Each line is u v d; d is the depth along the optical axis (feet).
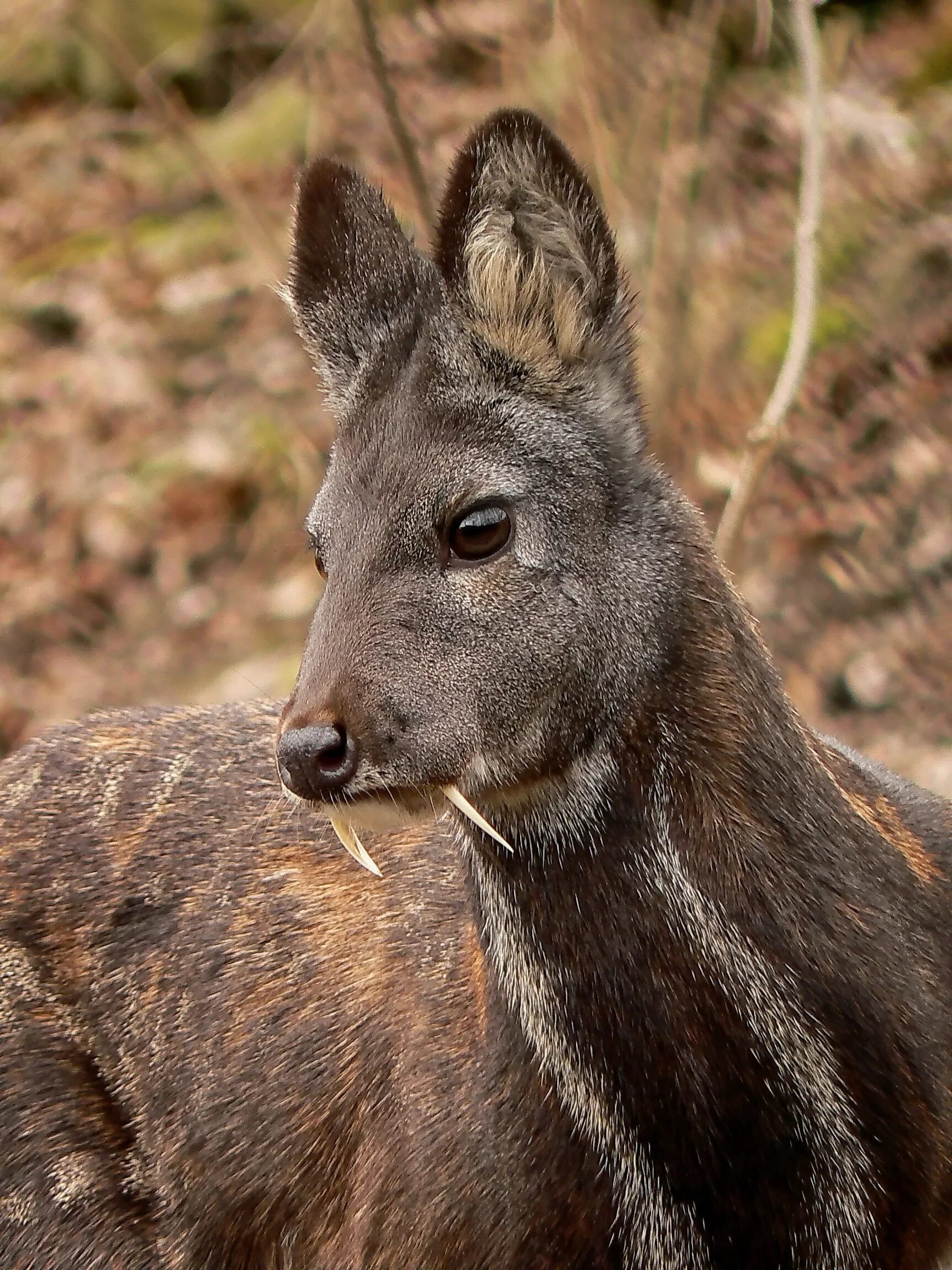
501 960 25.25
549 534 24.00
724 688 24.61
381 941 28.48
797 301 35.42
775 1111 24.22
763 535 52.49
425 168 50.37
